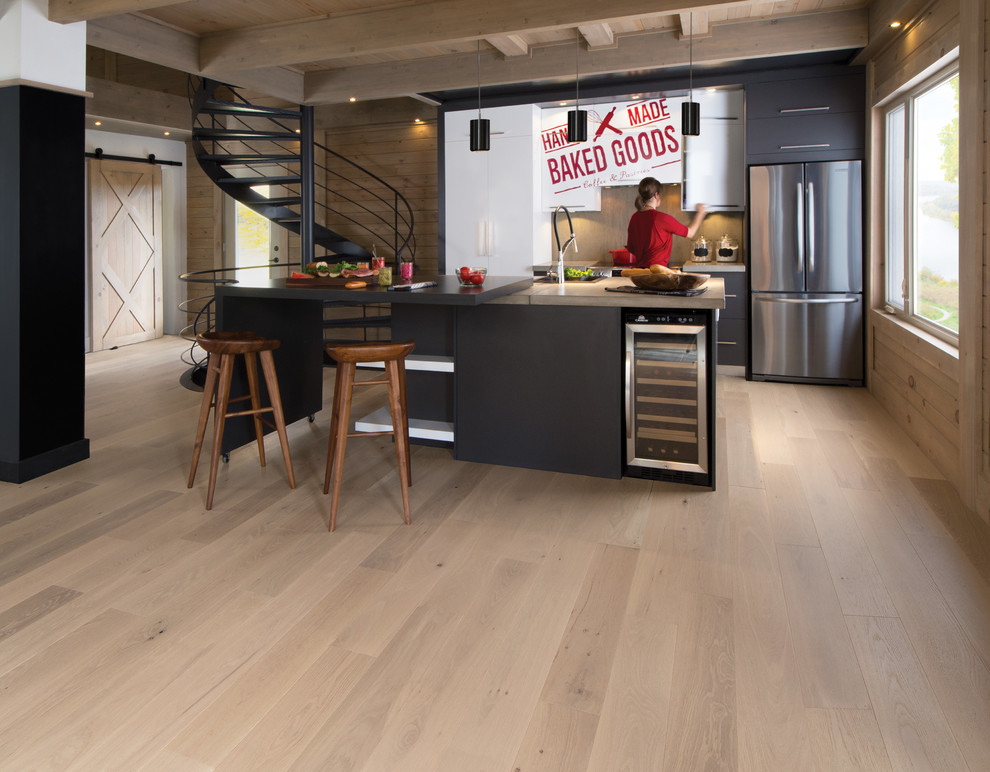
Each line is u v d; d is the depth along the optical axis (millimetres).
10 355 3912
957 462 3764
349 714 2033
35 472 4000
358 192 8719
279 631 2455
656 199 5555
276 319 4621
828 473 4055
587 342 3953
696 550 3080
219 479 3990
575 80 6496
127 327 8969
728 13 5414
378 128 8555
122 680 2184
